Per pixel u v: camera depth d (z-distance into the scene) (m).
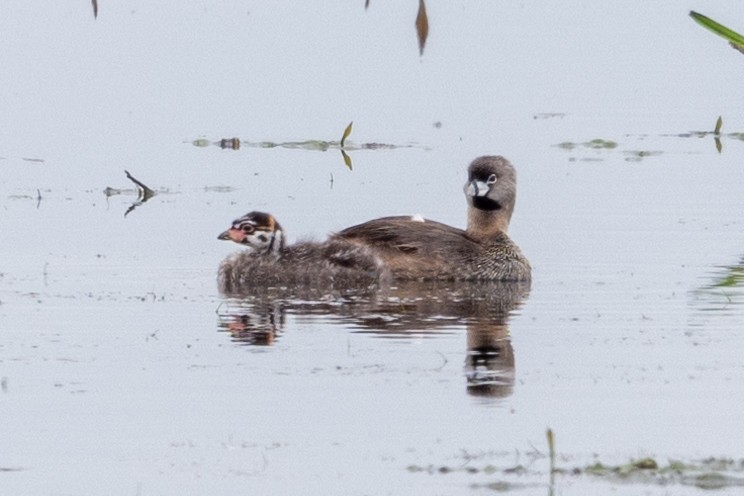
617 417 15.83
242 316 20.09
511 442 15.07
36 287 21.55
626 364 17.77
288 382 17.02
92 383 17.02
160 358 18.00
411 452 14.77
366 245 22.48
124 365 17.72
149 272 22.64
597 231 25.25
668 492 13.66
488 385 16.97
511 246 22.70
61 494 13.70
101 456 14.69
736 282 21.88
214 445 15.00
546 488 13.78
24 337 18.92
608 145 32.53
